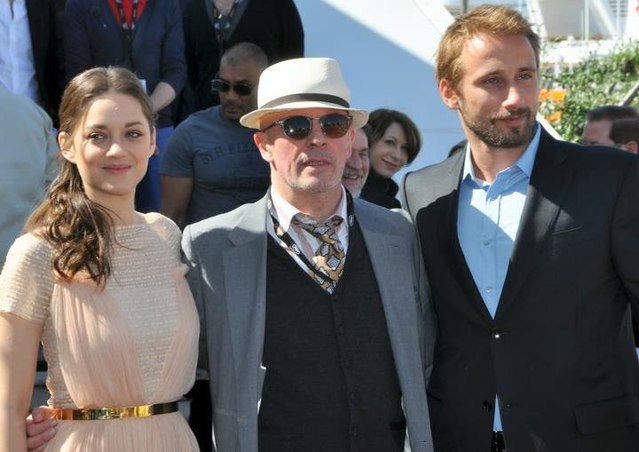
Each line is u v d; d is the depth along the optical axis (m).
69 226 4.32
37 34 8.16
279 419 4.61
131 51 8.30
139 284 4.43
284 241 4.78
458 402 4.93
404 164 7.84
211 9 8.99
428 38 9.33
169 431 4.40
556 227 4.75
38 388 5.92
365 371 4.70
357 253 4.83
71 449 4.27
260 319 4.63
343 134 4.76
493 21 4.80
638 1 21.58
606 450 4.74
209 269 4.75
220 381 4.67
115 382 4.30
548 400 4.74
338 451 4.62
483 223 4.96
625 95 16.03
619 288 4.80
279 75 4.82
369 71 9.30
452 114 9.24
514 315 4.80
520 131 4.80
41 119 6.19
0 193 5.89
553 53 18.08
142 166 4.50
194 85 9.21
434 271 5.02
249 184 7.10
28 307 4.27
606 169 4.79
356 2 9.40
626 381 4.84
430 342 5.14
